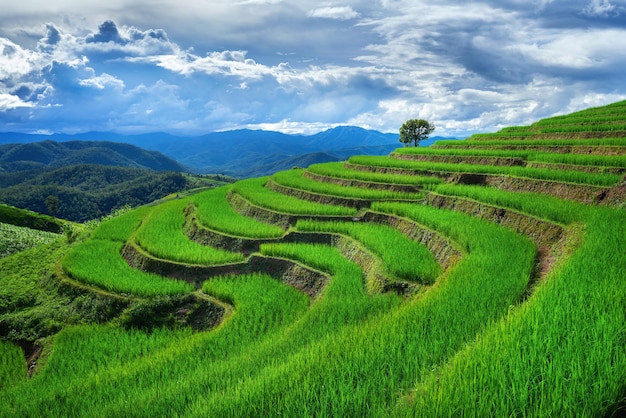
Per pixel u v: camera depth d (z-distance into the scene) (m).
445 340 11.76
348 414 9.02
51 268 31.56
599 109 66.12
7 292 28.31
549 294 11.87
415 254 24.09
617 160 30.89
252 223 35.62
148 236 34.84
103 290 26.28
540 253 20.53
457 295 15.16
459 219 26.98
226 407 10.41
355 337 13.50
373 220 32.62
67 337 22.64
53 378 19.11
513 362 8.50
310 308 21.50
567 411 6.86
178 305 24.31
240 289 25.25
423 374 9.86
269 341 17.56
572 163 33.97
